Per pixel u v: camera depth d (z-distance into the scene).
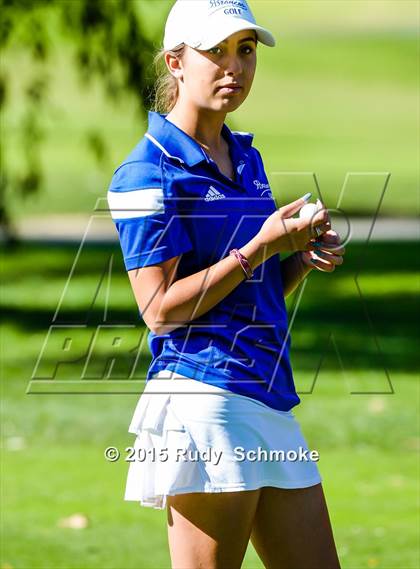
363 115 83.88
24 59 37.78
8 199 39.16
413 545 16.14
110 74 33.28
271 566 10.38
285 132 78.94
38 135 37.78
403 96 89.12
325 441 21.88
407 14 114.38
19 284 38.06
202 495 9.86
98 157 42.06
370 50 102.19
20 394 25.30
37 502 18.27
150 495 10.10
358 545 16.19
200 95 10.12
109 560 15.62
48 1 33.59
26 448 21.53
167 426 9.94
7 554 15.76
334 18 113.38
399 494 18.61
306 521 10.23
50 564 15.36
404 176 61.41
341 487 19.06
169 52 10.23
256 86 92.94
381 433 22.28
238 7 10.04
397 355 28.81
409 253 41.56
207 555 9.91
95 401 24.83
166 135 10.08
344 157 69.75
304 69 97.12
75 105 80.06
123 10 33.16
